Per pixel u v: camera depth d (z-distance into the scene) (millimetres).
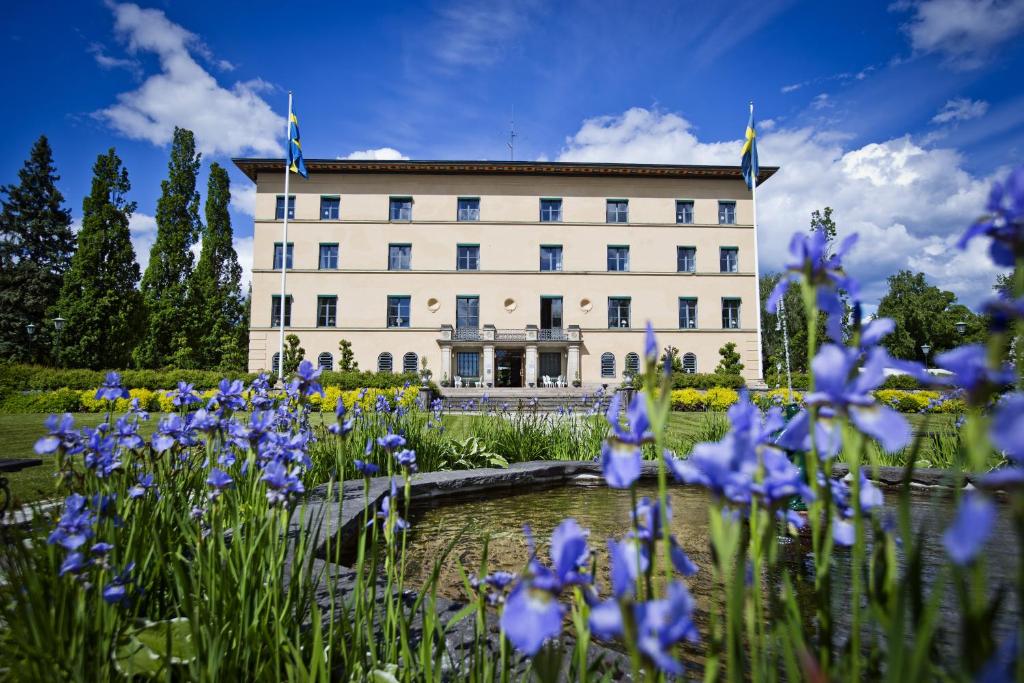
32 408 14742
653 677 578
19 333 32531
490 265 30656
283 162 29484
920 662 631
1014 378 491
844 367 718
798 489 768
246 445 2371
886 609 865
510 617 667
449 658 1621
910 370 644
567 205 31234
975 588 587
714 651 763
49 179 37906
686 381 25078
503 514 4785
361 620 1633
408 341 29672
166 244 34938
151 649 1527
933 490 4750
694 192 31516
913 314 42781
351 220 30281
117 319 27484
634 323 30484
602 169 30672
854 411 735
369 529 3570
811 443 769
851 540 893
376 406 6094
